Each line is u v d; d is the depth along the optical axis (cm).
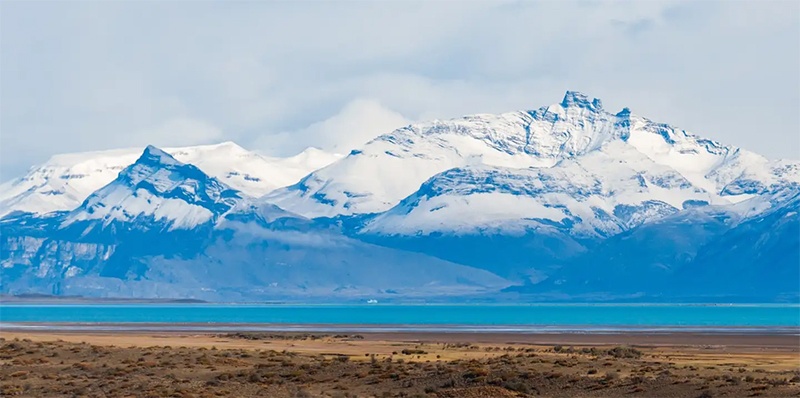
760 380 18638
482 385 18750
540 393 18288
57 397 18062
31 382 19600
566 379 19225
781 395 17275
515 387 18438
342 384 19512
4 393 18312
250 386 19162
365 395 18225
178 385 19175
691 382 18575
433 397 17725
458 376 19512
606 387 18600
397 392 18538
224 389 18788
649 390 18212
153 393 18050
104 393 18338
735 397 17325
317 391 18712
